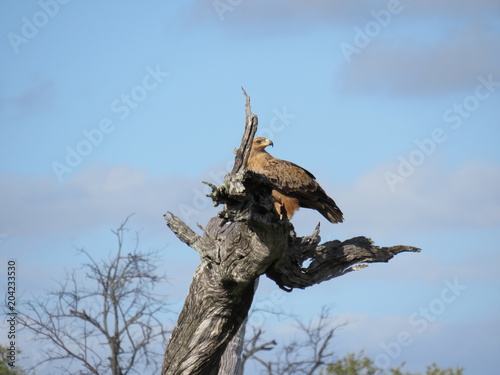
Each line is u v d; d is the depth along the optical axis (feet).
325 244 68.54
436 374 119.96
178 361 69.72
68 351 133.08
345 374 125.80
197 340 68.85
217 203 55.26
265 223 55.77
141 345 136.05
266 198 55.62
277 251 60.03
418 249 69.97
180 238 66.13
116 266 138.41
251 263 61.41
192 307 68.33
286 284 66.80
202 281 67.21
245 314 69.21
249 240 59.67
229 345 88.43
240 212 55.11
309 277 67.15
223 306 67.15
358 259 68.44
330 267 68.03
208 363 69.92
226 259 62.54
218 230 71.92
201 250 64.75
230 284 65.26
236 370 87.86
